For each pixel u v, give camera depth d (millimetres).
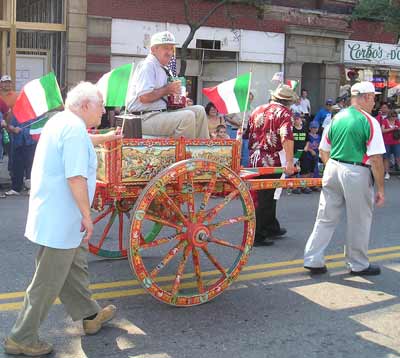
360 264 6242
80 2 14781
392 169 16125
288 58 18172
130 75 5176
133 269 4738
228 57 17281
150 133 5656
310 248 6242
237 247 5344
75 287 4449
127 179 4953
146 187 4766
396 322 5000
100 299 5332
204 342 4496
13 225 8125
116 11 15273
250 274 6211
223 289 5273
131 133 5422
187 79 16906
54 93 5195
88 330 4547
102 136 4594
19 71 14945
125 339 4500
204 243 5160
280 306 5301
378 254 7191
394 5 17500
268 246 7438
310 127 12641
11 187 10984
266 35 17734
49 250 4008
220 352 4332
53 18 15094
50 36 15109
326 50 19016
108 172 4875
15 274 5938
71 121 3965
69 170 3883
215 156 5395
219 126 10977
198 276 5184
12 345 4145
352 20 19406
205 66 17094
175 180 4992
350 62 19766
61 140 3930
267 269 6406
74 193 3906
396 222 9242
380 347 4508
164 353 4281
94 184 4113
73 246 4047
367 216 6141
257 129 7230
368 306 5355
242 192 5305
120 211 5695
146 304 5246
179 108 5840
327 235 6215
